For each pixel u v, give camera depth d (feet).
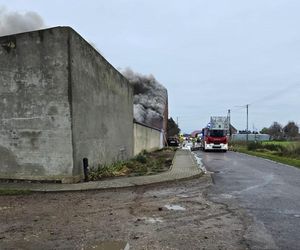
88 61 49.01
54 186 39.88
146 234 21.59
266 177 51.90
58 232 21.93
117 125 66.90
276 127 344.90
